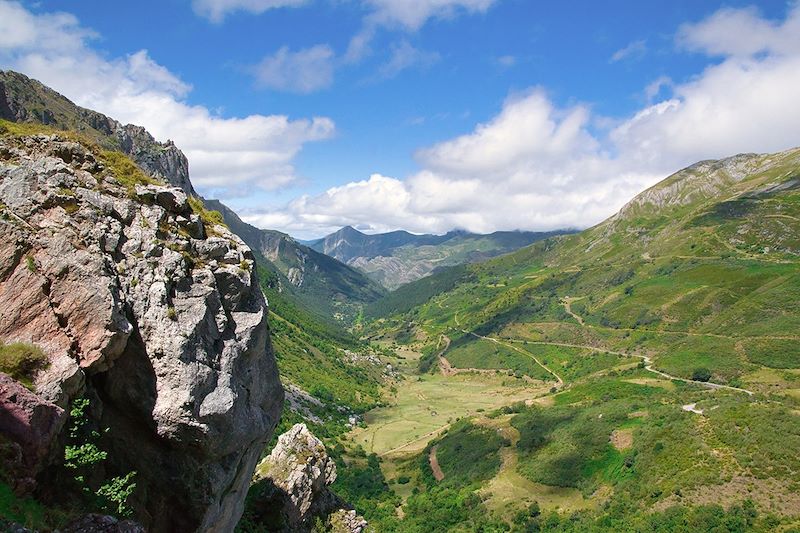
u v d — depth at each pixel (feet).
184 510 75.15
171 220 80.53
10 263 64.34
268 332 92.73
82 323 64.54
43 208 69.15
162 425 68.49
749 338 607.37
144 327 69.21
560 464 388.16
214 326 76.89
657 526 279.28
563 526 315.58
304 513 153.38
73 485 62.69
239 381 79.61
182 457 73.51
